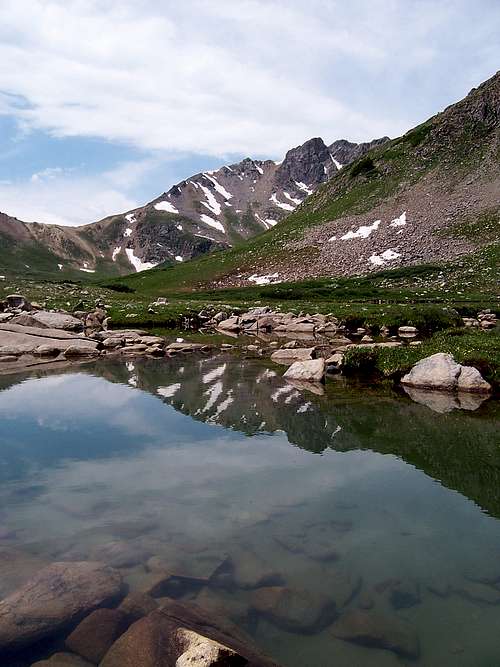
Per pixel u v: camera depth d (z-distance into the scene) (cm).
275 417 1558
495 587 668
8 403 1686
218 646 512
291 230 15075
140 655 524
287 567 705
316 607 618
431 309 5084
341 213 14425
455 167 13912
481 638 571
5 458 1149
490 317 5475
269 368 2553
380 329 4575
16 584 633
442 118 15738
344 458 1183
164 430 1393
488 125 14538
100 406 1662
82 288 10800
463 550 762
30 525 818
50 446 1238
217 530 812
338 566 711
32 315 3784
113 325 4909
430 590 659
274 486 1003
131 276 16438
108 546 750
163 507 897
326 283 10812
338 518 864
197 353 3170
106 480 1022
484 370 2083
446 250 11044
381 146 17475
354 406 1725
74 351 2931
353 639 565
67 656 533
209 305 7606
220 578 673
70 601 606
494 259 10112
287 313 5862
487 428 1459
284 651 545
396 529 827
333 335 4447
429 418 1570
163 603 609
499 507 920
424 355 2309
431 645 560
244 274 13025
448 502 939
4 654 532
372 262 11531
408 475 1078
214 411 1619
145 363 2675
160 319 5144
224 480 1031
